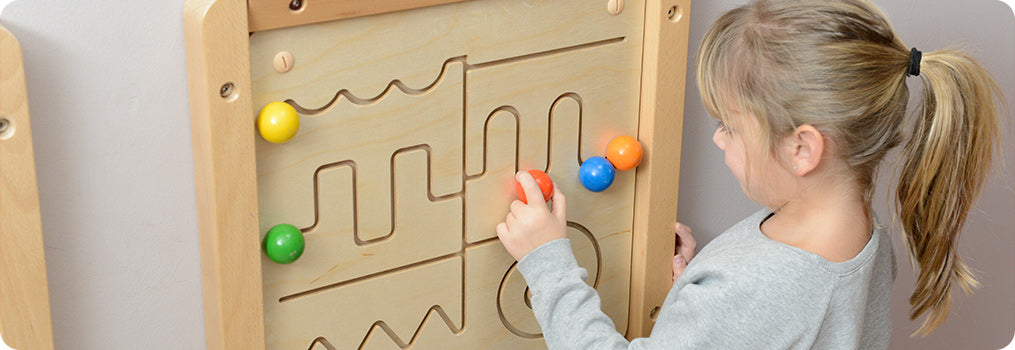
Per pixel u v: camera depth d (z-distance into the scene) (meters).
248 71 0.82
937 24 1.37
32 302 0.80
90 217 0.85
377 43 0.89
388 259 0.98
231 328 0.89
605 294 1.16
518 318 1.12
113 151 0.84
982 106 0.93
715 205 1.29
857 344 0.96
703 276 0.96
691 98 1.20
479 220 1.03
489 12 0.95
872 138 0.91
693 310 0.93
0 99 0.74
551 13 0.99
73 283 0.86
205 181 0.85
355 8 0.86
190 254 0.91
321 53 0.87
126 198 0.86
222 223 0.85
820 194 0.94
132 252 0.88
